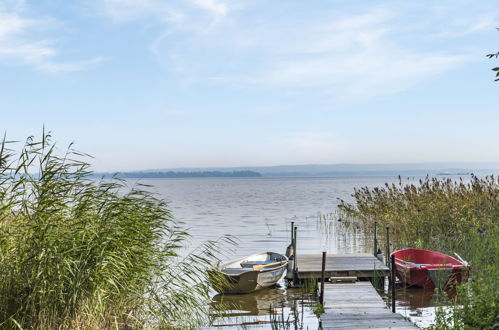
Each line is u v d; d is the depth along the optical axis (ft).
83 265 26.02
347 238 91.81
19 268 25.44
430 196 76.43
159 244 33.53
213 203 218.79
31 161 27.09
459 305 32.89
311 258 59.98
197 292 33.71
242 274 49.44
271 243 87.51
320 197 274.16
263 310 43.29
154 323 29.96
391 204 83.87
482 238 57.21
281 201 233.35
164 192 380.58
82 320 25.54
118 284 28.45
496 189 72.28
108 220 29.14
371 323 33.42
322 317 35.53
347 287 47.29
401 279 51.21
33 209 27.09
